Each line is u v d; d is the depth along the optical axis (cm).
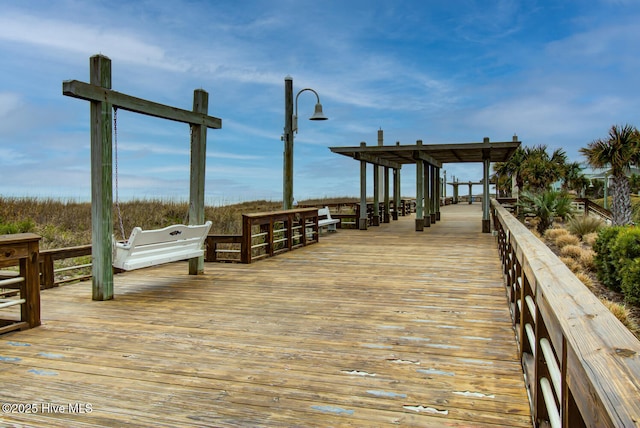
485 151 1160
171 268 636
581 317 120
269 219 749
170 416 207
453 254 771
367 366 269
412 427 197
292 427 197
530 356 258
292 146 921
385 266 649
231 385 241
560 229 1359
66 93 389
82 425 199
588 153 1566
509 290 412
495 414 208
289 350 297
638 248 646
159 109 483
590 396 88
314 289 493
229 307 414
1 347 304
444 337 324
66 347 304
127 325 356
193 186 568
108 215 443
